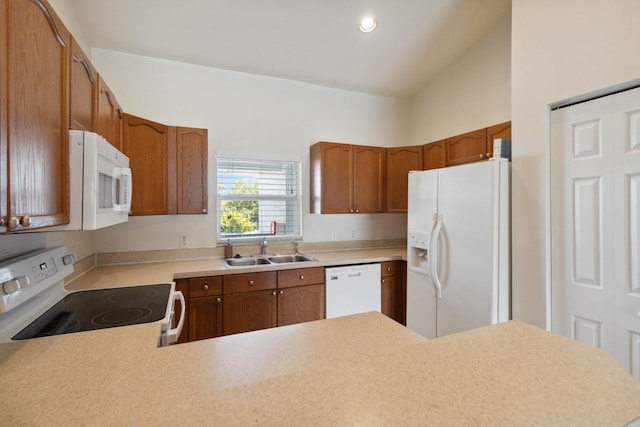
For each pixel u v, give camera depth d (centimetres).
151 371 80
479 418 49
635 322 145
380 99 369
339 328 118
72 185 113
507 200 197
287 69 301
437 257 229
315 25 245
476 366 66
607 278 155
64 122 109
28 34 86
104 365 85
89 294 170
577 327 167
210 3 213
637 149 144
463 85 307
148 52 260
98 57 250
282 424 47
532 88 185
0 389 71
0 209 73
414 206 255
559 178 174
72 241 199
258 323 251
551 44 175
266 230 319
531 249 185
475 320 203
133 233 262
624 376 63
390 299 309
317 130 335
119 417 56
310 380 60
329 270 277
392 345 104
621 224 150
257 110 307
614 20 148
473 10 252
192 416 50
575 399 55
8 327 112
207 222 288
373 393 56
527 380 61
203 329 234
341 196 312
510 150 209
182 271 230
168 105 273
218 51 265
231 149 296
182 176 252
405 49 288
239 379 77
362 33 259
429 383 59
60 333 115
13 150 78
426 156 321
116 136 195
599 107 157
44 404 64
